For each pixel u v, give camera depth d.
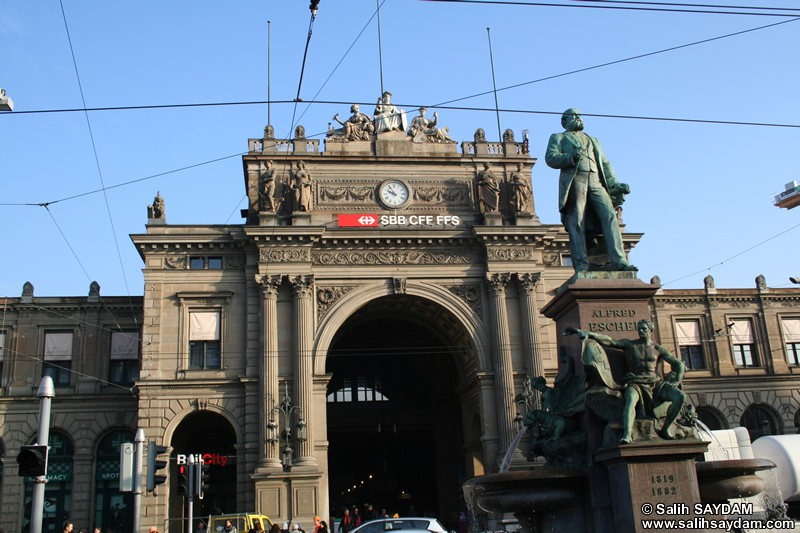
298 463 36.31
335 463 57.38
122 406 44.34
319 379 38.19
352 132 42.75
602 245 13.84
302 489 35.81
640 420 10.84
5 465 42.84
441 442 51.62
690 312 50.59
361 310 42.19
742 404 48.78
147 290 39.25
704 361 49.69
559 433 11.90
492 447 38.47
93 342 45.72
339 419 51.84
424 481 56.66
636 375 11.24
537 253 42.31
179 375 38.19
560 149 13.85
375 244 40.53
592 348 11.51
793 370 50.00
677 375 11.25
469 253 41.41
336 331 40.28
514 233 40.78
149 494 36.09
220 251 40.22
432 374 52.75
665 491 10.49
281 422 37.25
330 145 42.31
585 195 13.48
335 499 56.56
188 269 39.81
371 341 51.22
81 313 46.12
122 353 45.75
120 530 42.59
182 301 39.31
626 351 11.61
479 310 40.69
